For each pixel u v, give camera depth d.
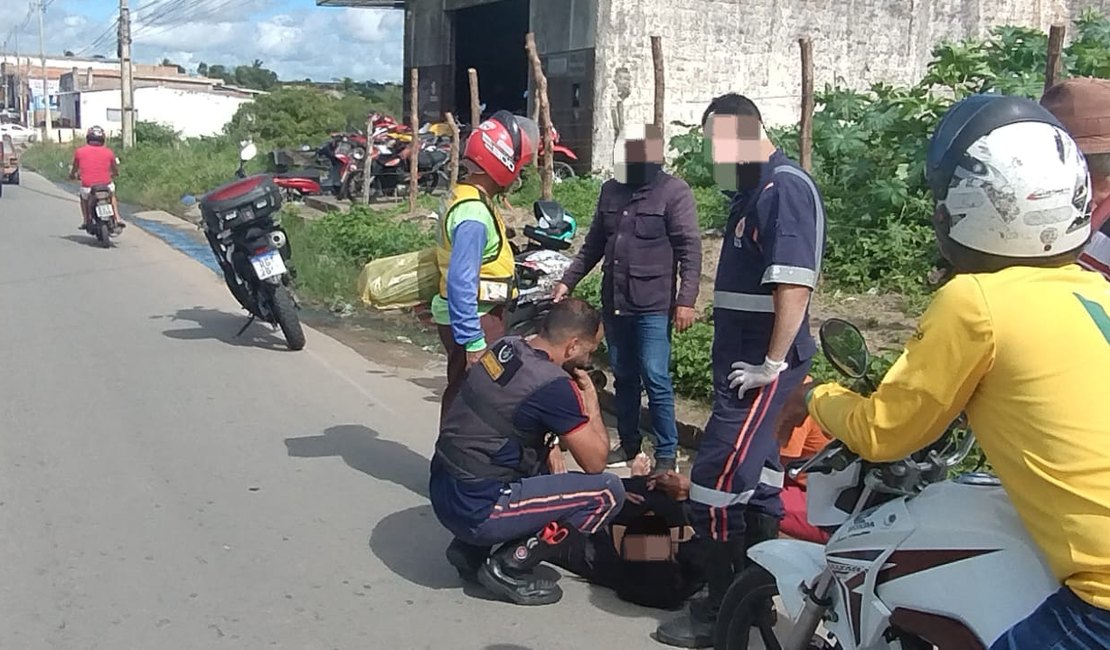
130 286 12.07
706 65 21.34
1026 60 10.36
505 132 4.99
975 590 2.39
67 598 4.39
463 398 4.37
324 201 19.45
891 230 9.88
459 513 4.34
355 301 11.27
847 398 2.62
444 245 5.19
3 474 5.79
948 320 2.29
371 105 49.16
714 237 12.21
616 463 6.09
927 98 10.46
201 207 8.92
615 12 20.47
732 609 3.52
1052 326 2.21
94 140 15.65
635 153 5.51
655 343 5.64
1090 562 2.14
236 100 69.81
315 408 7.21
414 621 4.29
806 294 3.71
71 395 7.37
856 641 2.77
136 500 5.46
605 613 4.41
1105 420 2.16
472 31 26.56
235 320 10.20
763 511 4.01
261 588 4.54
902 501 2.69
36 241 16.02
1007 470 2.27
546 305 6.83
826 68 22.39
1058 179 2.25
